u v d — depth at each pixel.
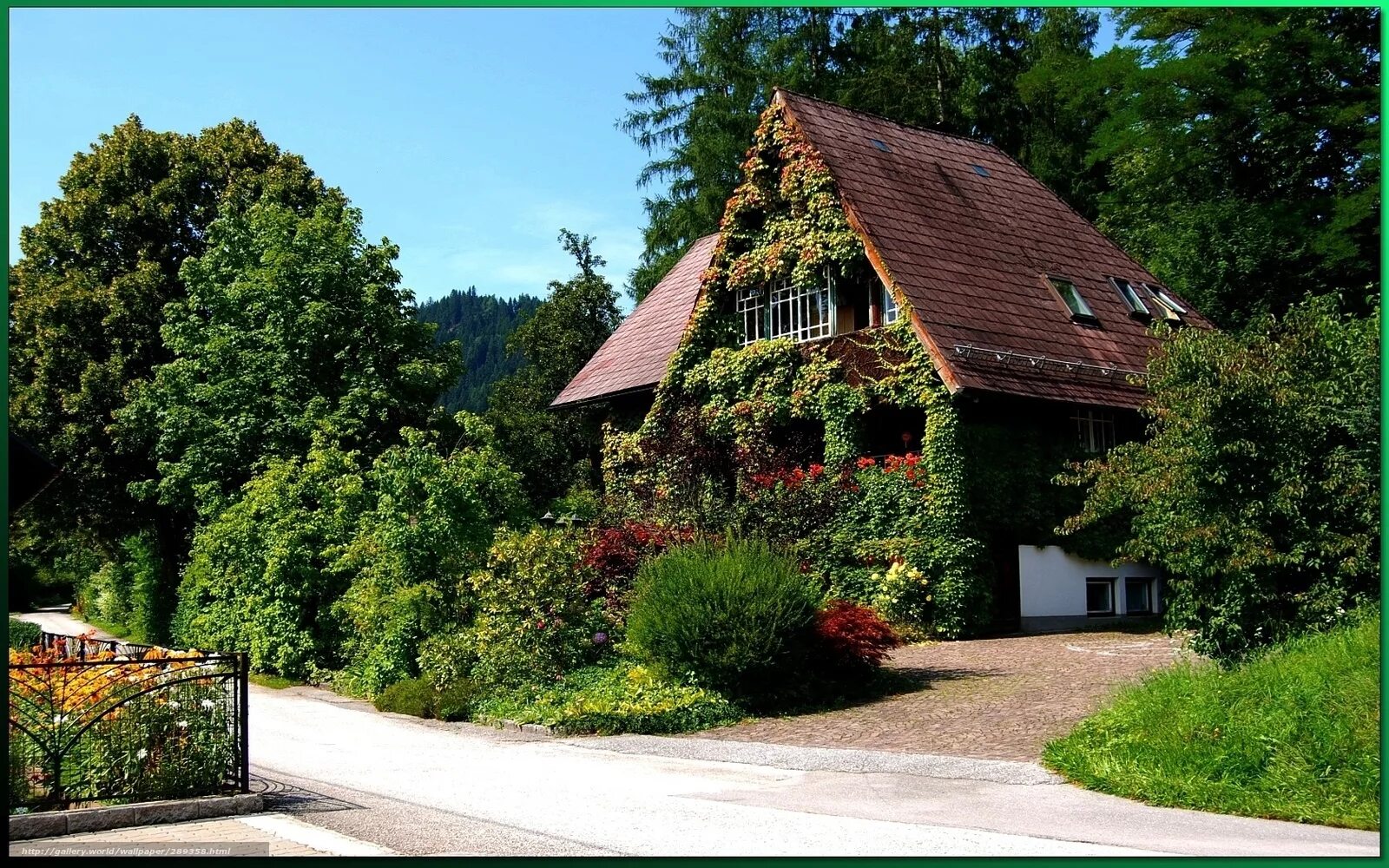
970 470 22.27
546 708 15.30
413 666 18.81
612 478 29.73
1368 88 28.69
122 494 33.59
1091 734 11.21
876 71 39.75
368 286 29.64
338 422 27.72
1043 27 41.19
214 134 36.00
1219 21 29.72
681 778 11.30
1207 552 12.64
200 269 29.66
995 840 8.16
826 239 24.53
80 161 35.03
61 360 32.53
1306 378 12.79
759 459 22.72
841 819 9.03
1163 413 13.26
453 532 19.22
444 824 9.05
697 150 41.03
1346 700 9.94
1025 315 24.53
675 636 15.36
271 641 21.89
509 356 47.41
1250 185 31.45
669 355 29.45
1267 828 8.57
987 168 28.94
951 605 21.62
